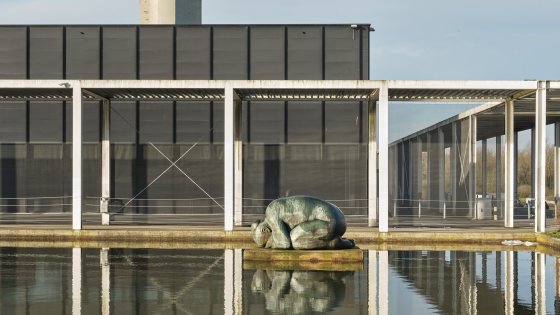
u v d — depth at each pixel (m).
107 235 15.27
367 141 20.09
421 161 18.94
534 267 10.72
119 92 16.75
